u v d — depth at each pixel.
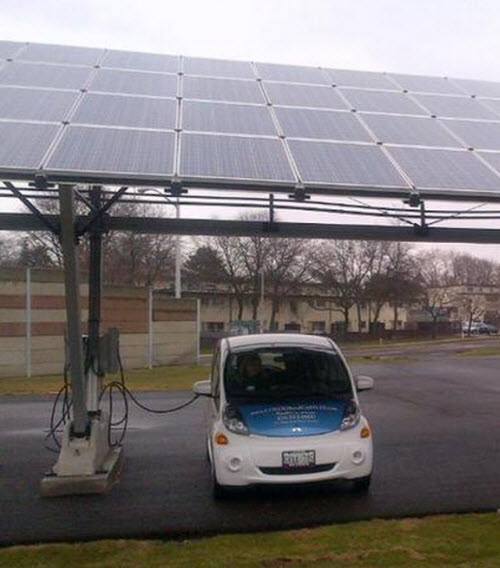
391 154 7.14
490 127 8.58
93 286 9.09
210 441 8.39
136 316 30.00
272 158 6.55
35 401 17.95
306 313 81.69
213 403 8.44
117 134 6.66
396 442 11.34
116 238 53.53
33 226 8.91
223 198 9.45
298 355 8.54
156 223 9.79
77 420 8.48
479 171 6.95
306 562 5.64
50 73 8.45
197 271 71.38
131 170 5.82
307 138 7.30
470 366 29.88
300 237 10.23
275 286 70.44
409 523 6.72
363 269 75.81
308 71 10.34
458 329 83.44
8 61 8.72
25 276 25.05
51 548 6.14
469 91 10.39
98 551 6.05
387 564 5.56
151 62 9.68
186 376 25.55
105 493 8.13
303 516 7.08
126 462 9.98
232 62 10.30
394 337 75.31
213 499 7.78
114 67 9.11
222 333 69.31
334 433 7.55
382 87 9.95
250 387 8.06
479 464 9.55
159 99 7.95
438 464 9.55
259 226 10.04
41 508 7.57
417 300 79.31
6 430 13.33
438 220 10.07
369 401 17.33
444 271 103.81
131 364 29.61
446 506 7.39
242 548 6.05
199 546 6.14
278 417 7.64
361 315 86.00
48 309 25.84
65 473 8.24
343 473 7.45
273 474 7.35
